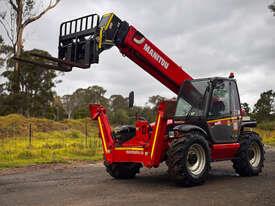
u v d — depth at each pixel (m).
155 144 7.38
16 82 33.72
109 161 8.17
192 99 8.22
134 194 6.60
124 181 8.12
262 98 37.97
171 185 7.53
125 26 8.00
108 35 7.76
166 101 7.46
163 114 7.37
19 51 32.19
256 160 9.06
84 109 44.97
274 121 36.56
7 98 33.53
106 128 8.34
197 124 8.04
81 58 7.88
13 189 7.14
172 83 8.70
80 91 51.69
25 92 35.03
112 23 7.87
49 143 17.36
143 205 5.73
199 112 8.04
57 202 5.98
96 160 12.76
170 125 7.97
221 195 6.45
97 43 7.67
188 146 7.19
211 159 8.09
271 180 8.15
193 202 5.92
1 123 25.22
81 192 6.81
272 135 27.80
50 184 7.71
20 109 33.72
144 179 8.40
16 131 24.38
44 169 10.37
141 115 8.49
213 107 8.15
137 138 7.93
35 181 8.12
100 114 8.44
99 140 20.06
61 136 23.69
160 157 7.54
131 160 7.79
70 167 10.84
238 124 8.80
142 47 8.19
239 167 8.73
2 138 21.67
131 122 8.94
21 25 32.12
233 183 7.72
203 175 7.45
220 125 8.28
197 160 7.49
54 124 28.12
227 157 8.59
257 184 7.57
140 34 8.17
